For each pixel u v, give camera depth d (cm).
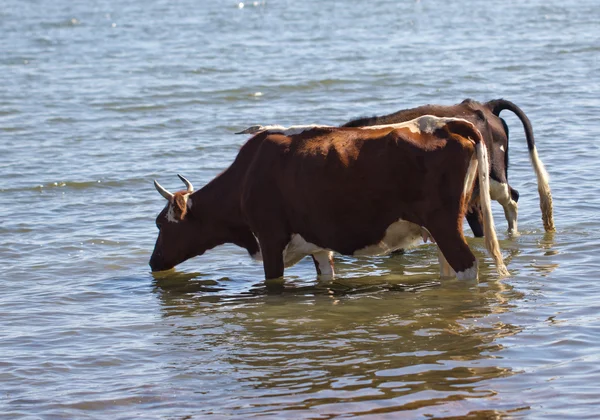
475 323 1012
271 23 4403
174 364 949
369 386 860
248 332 1034
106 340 1027
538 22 3969
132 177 1777
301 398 844
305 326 1045
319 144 1176
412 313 1065
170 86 2711
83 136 2147
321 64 3027
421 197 1125
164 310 1134
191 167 1847
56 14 5144
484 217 1125
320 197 1163
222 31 4128
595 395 815
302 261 1360
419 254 1352
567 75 2656
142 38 3950
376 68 2900
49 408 853
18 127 2247
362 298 1141
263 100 2505
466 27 3922
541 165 1359
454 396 827
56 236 1457
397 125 1149
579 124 2031
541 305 1056
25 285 1242
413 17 4422
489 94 2436
